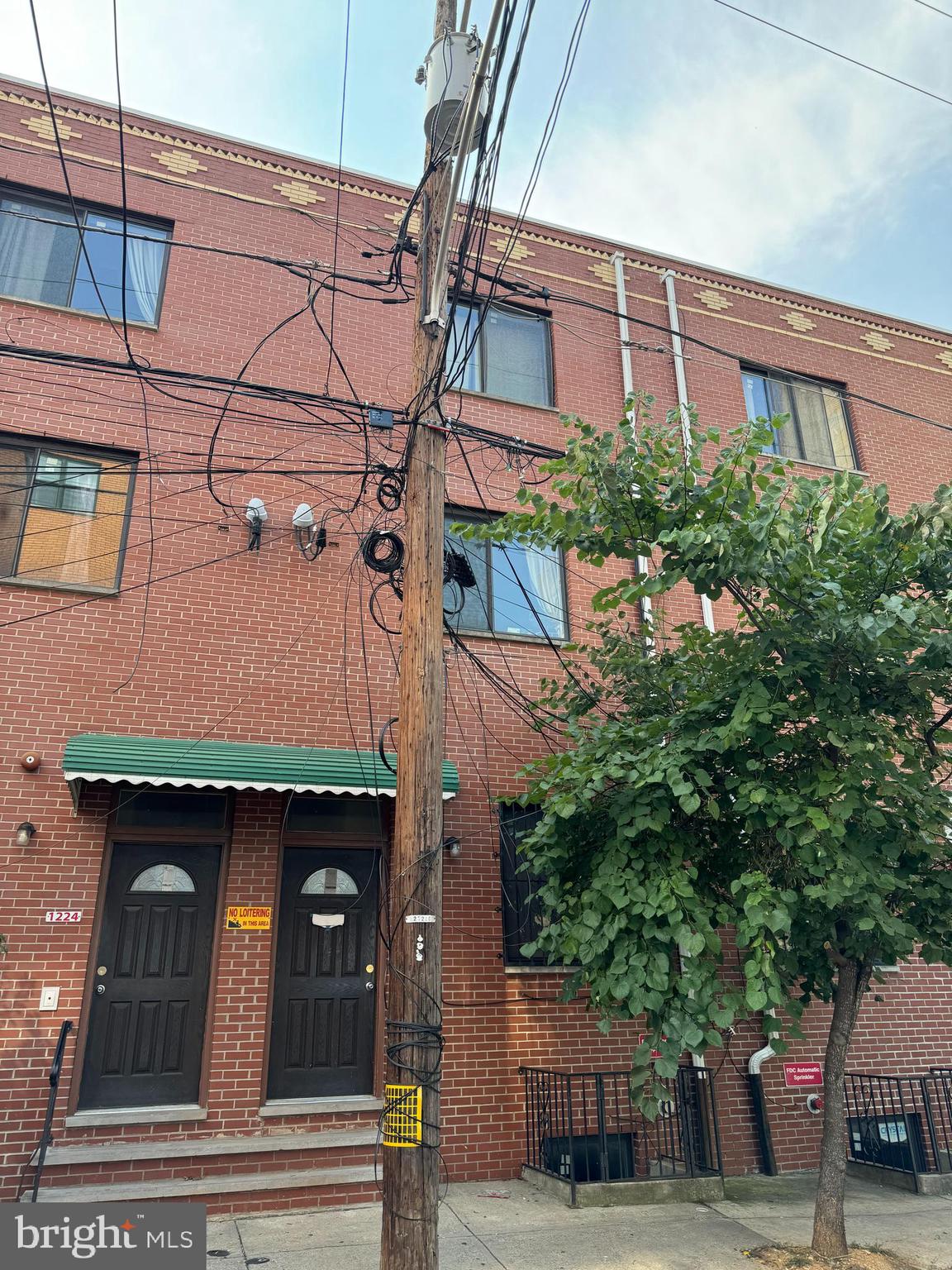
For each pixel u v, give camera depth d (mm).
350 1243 6148
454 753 9164
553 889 6648
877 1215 7344
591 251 12258
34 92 9859
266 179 10516
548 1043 8445
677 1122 8703
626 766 6430
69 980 7277
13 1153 6762
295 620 8898
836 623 5770
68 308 9180
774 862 6285
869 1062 9648
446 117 6793
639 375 11875
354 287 10445
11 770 7594
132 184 9969
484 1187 7676
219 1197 6750
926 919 6496
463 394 10719
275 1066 7816
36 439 8719
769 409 12773
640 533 6230
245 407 9484
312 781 7660
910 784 5992
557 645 10055
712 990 5578
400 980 5238
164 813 8086
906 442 13469
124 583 8461
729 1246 6348
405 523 6324
